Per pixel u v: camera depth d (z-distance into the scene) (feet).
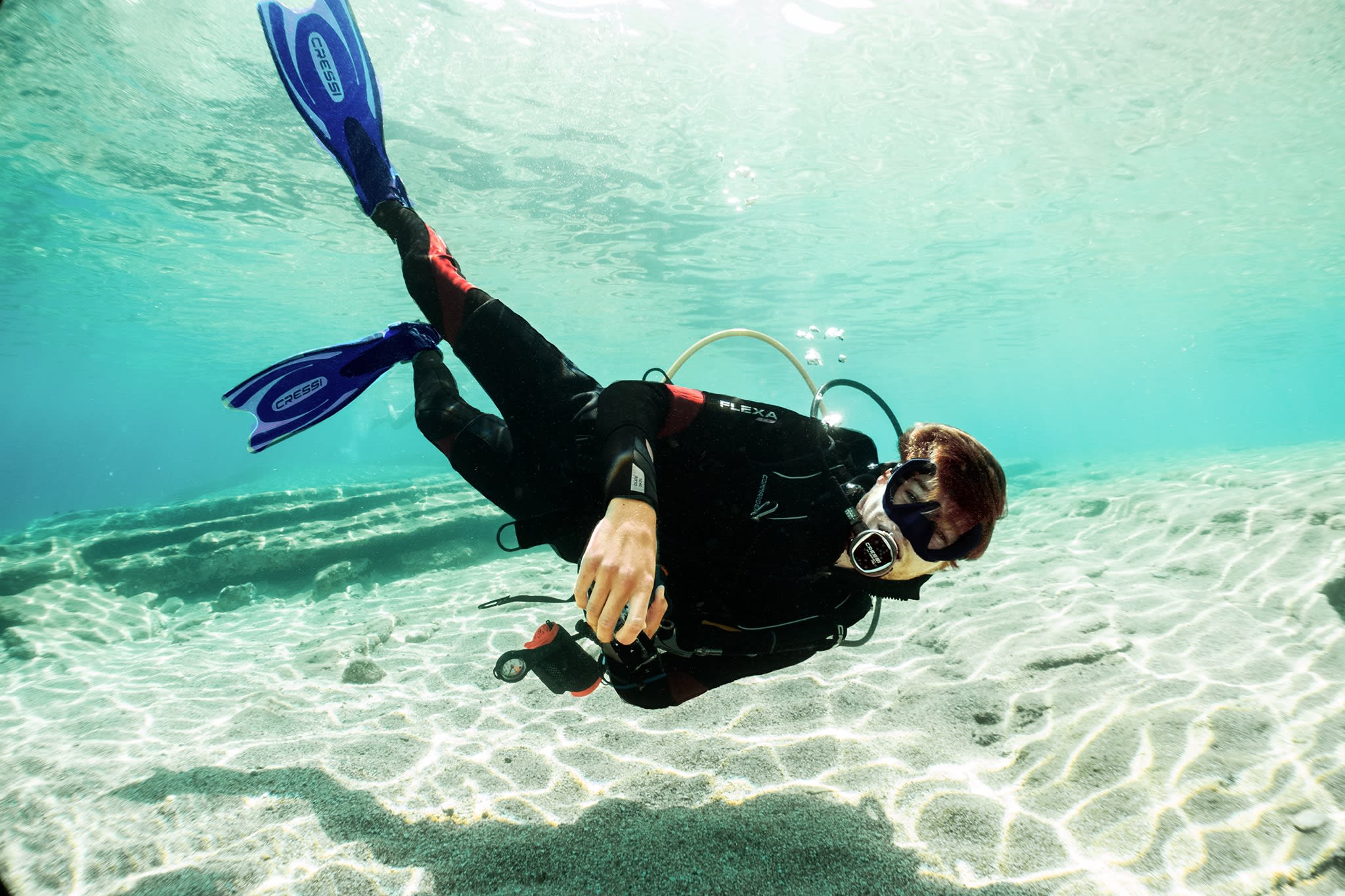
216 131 40.19
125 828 8.46
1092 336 125.90
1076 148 43.24
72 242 59.82
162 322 95.04
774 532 6.82
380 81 34.22
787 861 8.11
